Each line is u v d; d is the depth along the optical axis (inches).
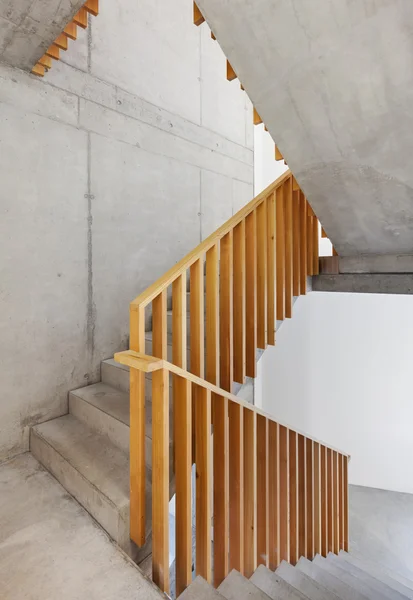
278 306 90.7
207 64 141.3
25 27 70.2
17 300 87.7
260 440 76.0
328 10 44.4
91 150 101.7
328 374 191.9
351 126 60.0
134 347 55.0
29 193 88.6
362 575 96.8
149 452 69.3
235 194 155.9
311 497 96.2
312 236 105.8
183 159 131.0
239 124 158.1
